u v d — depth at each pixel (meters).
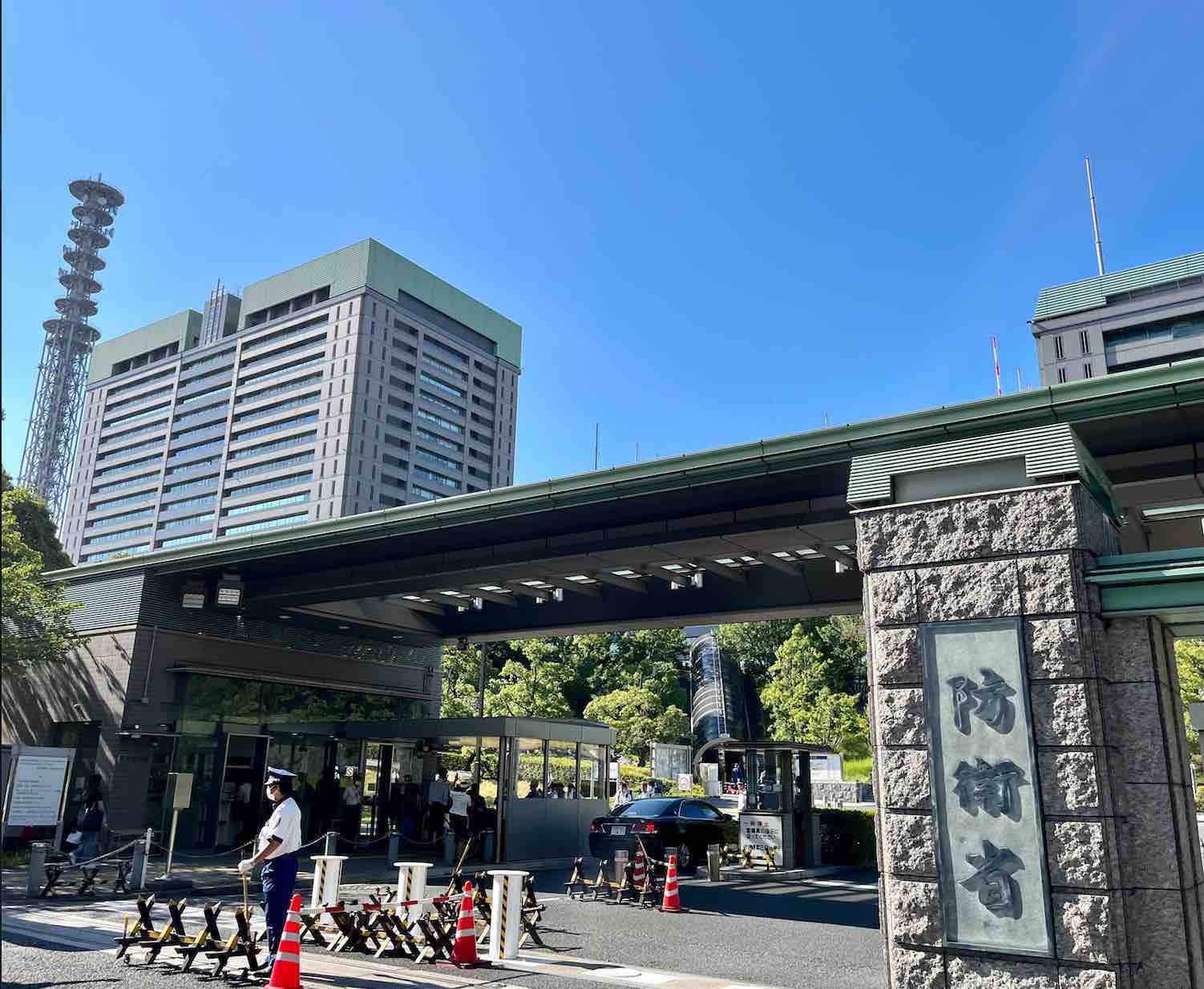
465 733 20.59
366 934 9.80
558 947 10.50
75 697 20.88
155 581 20.78
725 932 11.95
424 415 129.25
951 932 6.94
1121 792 6.80
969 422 8.89
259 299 134.25
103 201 166.88
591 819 22.08
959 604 7.50
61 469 151.50
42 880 14.21
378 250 125.62
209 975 8.32
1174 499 11.66
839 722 55.53
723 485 13.04
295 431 123.38
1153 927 6.55
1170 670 7.59
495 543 17.20
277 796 8.82
